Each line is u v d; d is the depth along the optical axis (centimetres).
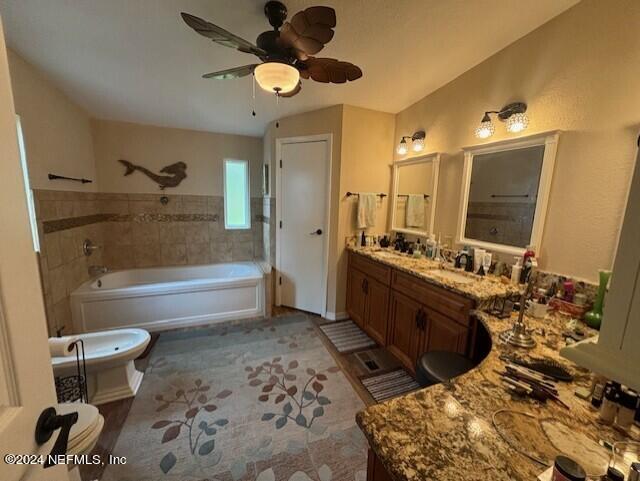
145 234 340
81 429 103
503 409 72
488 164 195
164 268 343
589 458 59
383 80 224
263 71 135
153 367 212
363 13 150
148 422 159
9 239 45
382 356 232
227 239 381
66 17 150
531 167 167
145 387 189
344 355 233
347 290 300
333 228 290
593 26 136
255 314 305
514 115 170
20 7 142
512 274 172
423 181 256
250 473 131
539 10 148
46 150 211
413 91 242
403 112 280
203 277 355
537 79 162
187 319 281
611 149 132
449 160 229
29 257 50
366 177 289
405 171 279
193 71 209
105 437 148
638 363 52
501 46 179
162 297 270
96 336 185
